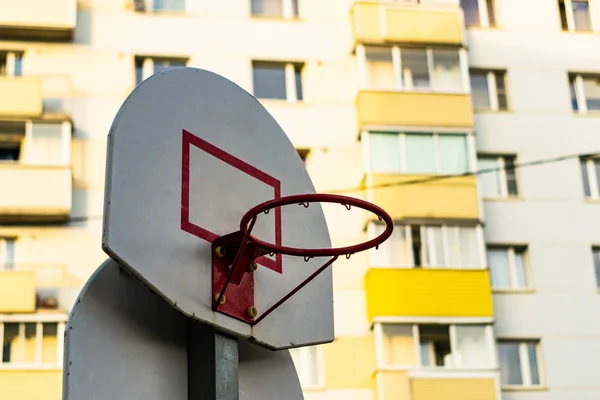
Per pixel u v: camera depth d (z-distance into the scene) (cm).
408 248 2005
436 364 1952
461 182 2058
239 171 473
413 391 1906
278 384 464
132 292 414
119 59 2041
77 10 2058
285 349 475
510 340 2016
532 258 2073
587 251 2089
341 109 2098
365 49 2117
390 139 2064
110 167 409
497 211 2098
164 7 2102
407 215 2017
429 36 2144
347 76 2125
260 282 461
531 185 2128
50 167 1909
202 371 419
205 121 465
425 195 2036
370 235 1988
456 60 2145
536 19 2261
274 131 504
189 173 443
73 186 1925
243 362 455
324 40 2144
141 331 411
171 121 445
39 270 1856
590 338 2023
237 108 486
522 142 2155
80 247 1884
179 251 421
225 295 435
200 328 427
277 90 2103
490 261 2072
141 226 411
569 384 1986
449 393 1920
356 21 2130
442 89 2119
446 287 1981
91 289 401
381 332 1934
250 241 439
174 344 421
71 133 1961
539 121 2177
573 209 2117
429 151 2069
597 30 2284
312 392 1902
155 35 2075
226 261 440
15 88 1958
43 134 1941
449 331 1969
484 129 2153
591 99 2228
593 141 2172
